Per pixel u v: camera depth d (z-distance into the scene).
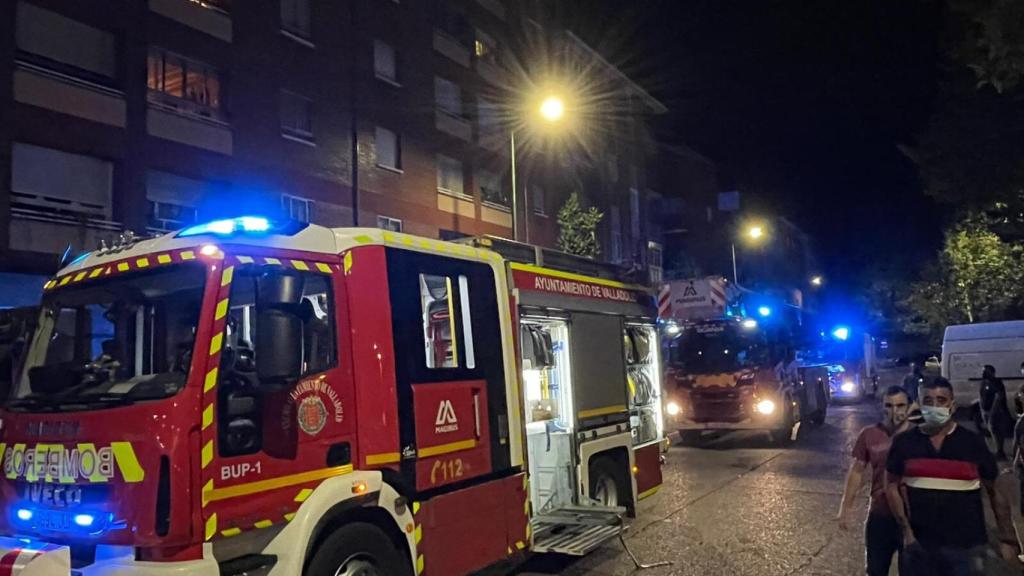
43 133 15.62
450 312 5.88
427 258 5.73
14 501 4.37
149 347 4.32
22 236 15.18
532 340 7.21
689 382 16.17
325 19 23.20
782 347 16.34
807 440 16.88
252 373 4.31
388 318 5.24
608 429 8.05
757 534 8.34
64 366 4.52
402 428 5.17
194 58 18.95
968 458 4.44
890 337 56.59
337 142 23.27
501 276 6.54
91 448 4.09
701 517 9.27
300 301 4.50
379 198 24.73
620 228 40.44
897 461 4.62
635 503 8.39
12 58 15.19
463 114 29.53
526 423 6.97
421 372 5.42
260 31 20.86
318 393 4.66
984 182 17.11
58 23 16.09
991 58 10.02
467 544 5.61
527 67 33.03
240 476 4.15
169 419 3.95
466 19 29.83
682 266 44.66
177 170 18.31
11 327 5.15
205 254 4.29
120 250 4.78
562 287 7.61
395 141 25.95
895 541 5.66
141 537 3.86
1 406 4.67
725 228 53.84
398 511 5.05
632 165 42.53
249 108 20.33
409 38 26.72
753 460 13.99
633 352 9.09
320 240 4.98
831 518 8.99
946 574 4.40
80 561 4.05
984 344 18.69
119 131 17.06
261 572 4.19
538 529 6.91
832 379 26.80
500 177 31.34
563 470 7.50
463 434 5.71
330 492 4.54
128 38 17.36
